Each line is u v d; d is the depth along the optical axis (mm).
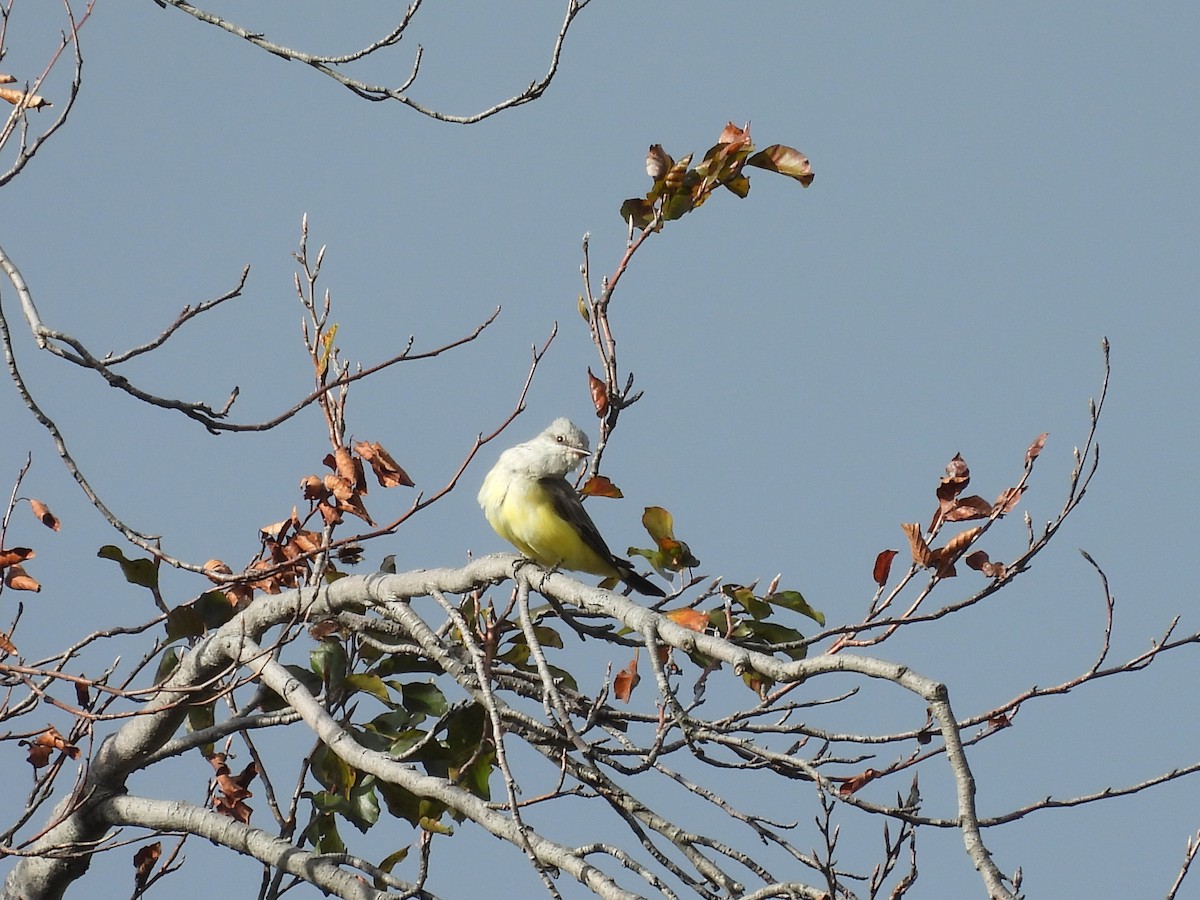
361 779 12672
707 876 10445
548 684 10500
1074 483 11617
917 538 11781
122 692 11008
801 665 8828
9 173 11359
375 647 13461
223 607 13227
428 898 10914
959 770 7832
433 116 11719
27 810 11945
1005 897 7297
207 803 13594
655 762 10539
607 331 13836
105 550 12906
